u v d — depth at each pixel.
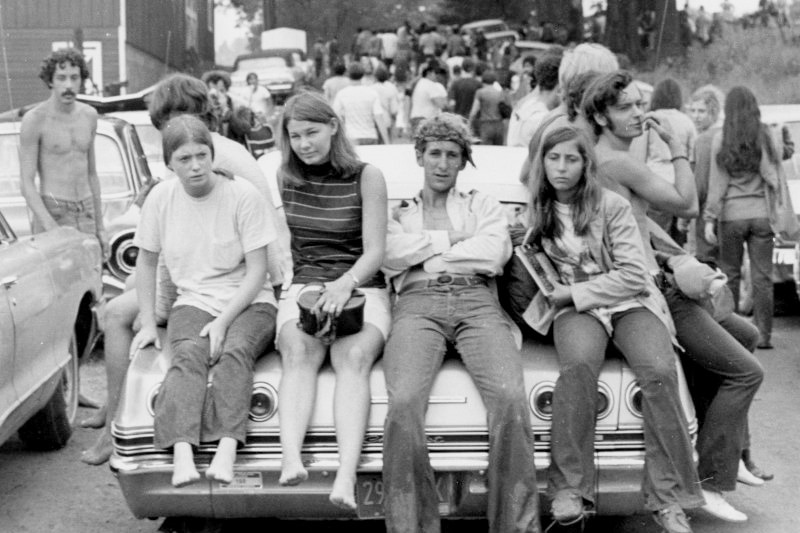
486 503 6.05
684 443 6.07
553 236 6.57
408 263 6.61
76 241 8.98
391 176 7.30
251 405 6.07
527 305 6.68
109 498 7.83
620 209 6.52
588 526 7.17
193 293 6.52
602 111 6.85
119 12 40.03
